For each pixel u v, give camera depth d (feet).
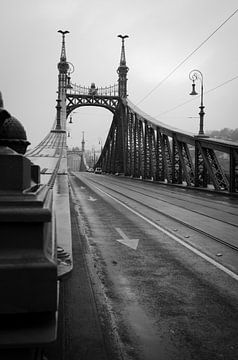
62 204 27.58
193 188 90.94
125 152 200.54
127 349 11.02
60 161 65.77
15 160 6.10
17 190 6.09
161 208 50.08
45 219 5.54
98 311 13.88
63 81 222.89
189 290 16.56
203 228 33.68
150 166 138.10
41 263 5.42
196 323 13.02
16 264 5.35
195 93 94.48
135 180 153.17
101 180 146.82
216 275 18.93
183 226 35.06
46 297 5.38
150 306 14.60
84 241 27.37
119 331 12.28
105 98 253.44
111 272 19.29
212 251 24.44
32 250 5.57
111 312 13.91
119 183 123.75
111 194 74.23
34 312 5.38
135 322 13.05
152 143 138.51
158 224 36.11
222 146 77.87
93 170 333.83
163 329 12.51
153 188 96.58
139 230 32.60
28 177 7.34
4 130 8.41
